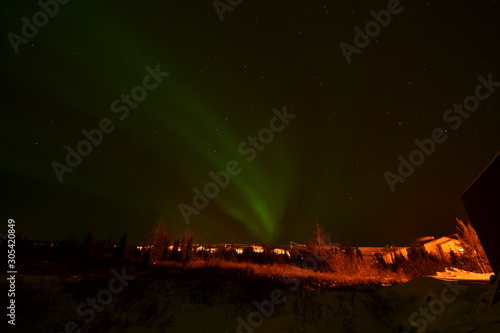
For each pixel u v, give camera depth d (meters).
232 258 36.31
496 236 6.77
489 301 5.31
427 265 22.27
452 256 25.28
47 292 8.47
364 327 7.23
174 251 36.69
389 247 42.12
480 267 19.62
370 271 23.14
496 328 4.06
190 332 6.97
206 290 10.87
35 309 6.87
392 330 6.90
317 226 27.44
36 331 5.95
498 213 6.56
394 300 8.93
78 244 34.56
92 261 23.64
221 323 7.77
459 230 21.48
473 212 7.88
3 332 5.71
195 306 8.91
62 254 26.89
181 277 14.85
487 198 7.03
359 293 10.77
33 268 15.52
